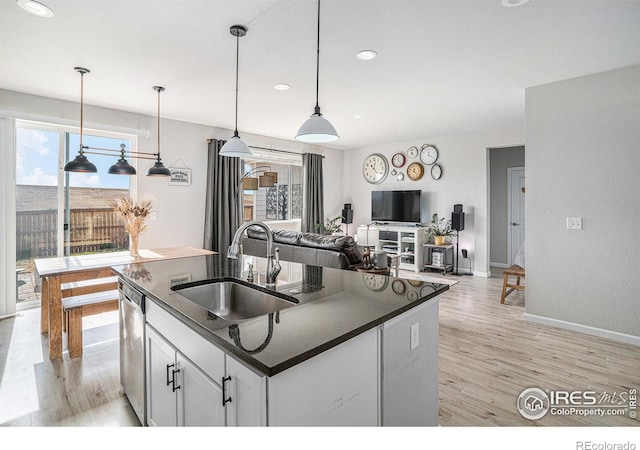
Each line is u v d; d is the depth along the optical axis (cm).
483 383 240
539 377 248
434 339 178
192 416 140
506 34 246
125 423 199
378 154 706
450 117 482
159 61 294
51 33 246
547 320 349
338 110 446
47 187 410
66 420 201
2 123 364
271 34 248
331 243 354
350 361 127
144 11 219
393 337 148
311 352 104
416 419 166
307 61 293
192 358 138
